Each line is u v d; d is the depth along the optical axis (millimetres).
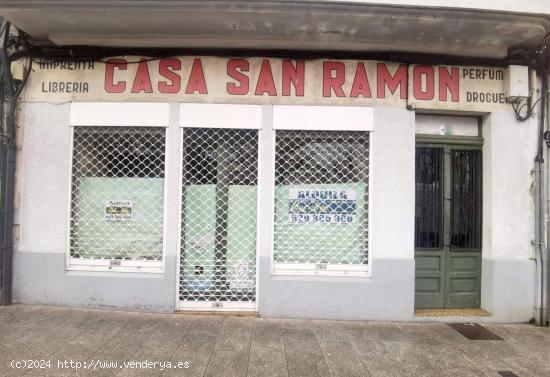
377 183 5859
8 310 5625
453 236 6246
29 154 5945
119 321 5379
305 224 6012
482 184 6266
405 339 5117
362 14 5047
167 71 5871
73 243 6055
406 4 5043
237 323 5465
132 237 6039
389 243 5840
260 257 5805
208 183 6031
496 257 5977
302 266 5934
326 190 6008
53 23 5367
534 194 6000
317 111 5863
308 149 6016
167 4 4984
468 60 5957
